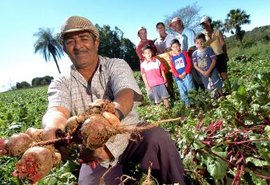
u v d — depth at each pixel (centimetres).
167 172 98
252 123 147
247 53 1080
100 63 102
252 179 110
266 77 162
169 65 341
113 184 98
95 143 64
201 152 114
